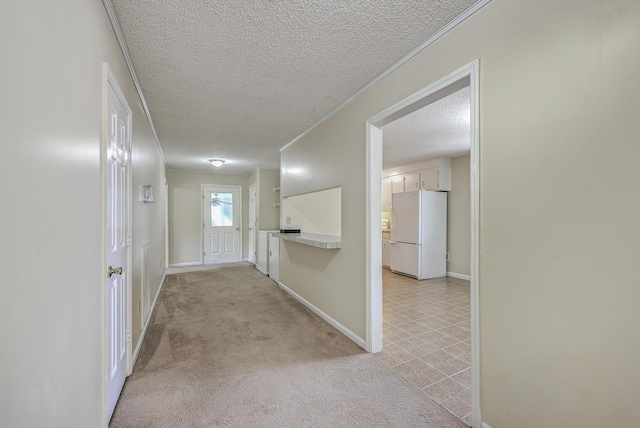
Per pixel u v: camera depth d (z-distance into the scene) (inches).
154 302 142.1
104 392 54.1
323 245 107.8
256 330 112.6
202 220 270.7
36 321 30.3
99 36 52.4
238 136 153.3
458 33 62.9
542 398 48.1
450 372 82.9
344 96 103.2
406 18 62.2
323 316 124.0
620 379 39.7
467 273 203.3
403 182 241.3
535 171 48.7
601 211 41.1
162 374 81.0
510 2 52.6
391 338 106.1
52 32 34.1
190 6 58.4
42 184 31.7
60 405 35.8
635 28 37.8
